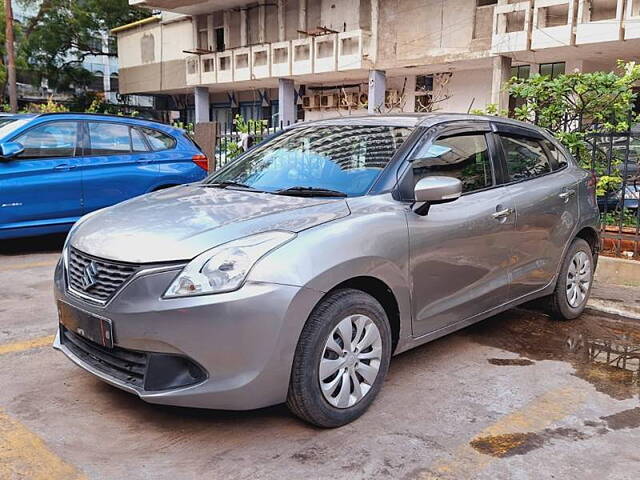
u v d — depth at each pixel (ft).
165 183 26.35
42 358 12.96
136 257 9.46
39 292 18.17
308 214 10.44
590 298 18.31
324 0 74.64
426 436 10.03
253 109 97.09
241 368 9.09
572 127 24.14
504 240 13.43
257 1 84.07
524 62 59.52
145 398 9.25
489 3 58.29
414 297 11.41
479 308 13.17
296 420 10.44
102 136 25.07
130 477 8.69
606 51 52.70
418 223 11.41
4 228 22.52
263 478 8.73
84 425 10.16
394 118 13.70
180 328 9.00
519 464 9.23
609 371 13.01
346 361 10.16
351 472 8.92
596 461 9.36
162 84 101.55
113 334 9.50
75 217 24.09
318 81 82.33
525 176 14.76
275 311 9.07
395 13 65.67
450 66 64.08
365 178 11.90
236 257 9.23
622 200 21.97
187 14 93.66
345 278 9.91
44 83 115.24
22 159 22.90
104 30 114.21
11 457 9.12
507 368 13.08
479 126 14.03
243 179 13.58
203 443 9.66
